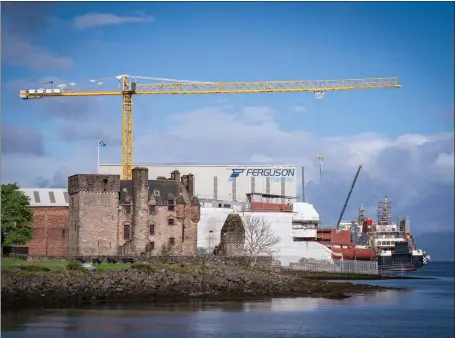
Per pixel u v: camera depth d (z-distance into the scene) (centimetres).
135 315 13150
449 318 14275
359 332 12331
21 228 19912
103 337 11012
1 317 12562
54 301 14425
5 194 19812
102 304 14388
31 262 17438
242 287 17400
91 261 18650
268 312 14238
